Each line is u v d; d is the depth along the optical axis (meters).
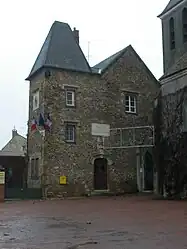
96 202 19.39
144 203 17.56
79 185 23.91
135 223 10.44
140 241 7.58
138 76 27.45
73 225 10.34
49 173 23.03
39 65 25.23
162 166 21.83
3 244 7.56
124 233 8.66
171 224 10.03
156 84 28.02
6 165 28.11
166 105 21.89
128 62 27.20
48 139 23.31
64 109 24.16
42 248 7.04
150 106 27.48
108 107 25.80
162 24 27.34
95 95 25.42
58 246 7.21
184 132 20.14
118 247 6.97
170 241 7.51
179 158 20.28
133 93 26.98
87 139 24.67
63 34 26.09
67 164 23.70
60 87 24.27
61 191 23.22
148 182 26.52
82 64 25.52
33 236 8.55
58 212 14.38
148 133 26.89
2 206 18.17
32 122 24.70
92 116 25.09
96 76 25.66
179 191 20.06
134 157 26.38
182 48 24.69
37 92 25.00
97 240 7.80
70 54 25.41
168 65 26.03
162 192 21.81
